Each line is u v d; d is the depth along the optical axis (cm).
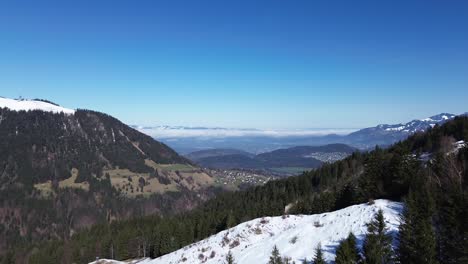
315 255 3672
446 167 5638
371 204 5022
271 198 14950
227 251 5472
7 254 14888
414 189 5403
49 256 12700
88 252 12356
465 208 3278
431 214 3872
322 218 5188
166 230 10781
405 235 3275
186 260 5828
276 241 4944
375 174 6981
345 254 3316
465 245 3081
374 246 3259
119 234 12600
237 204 15650
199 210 16612
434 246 3070
